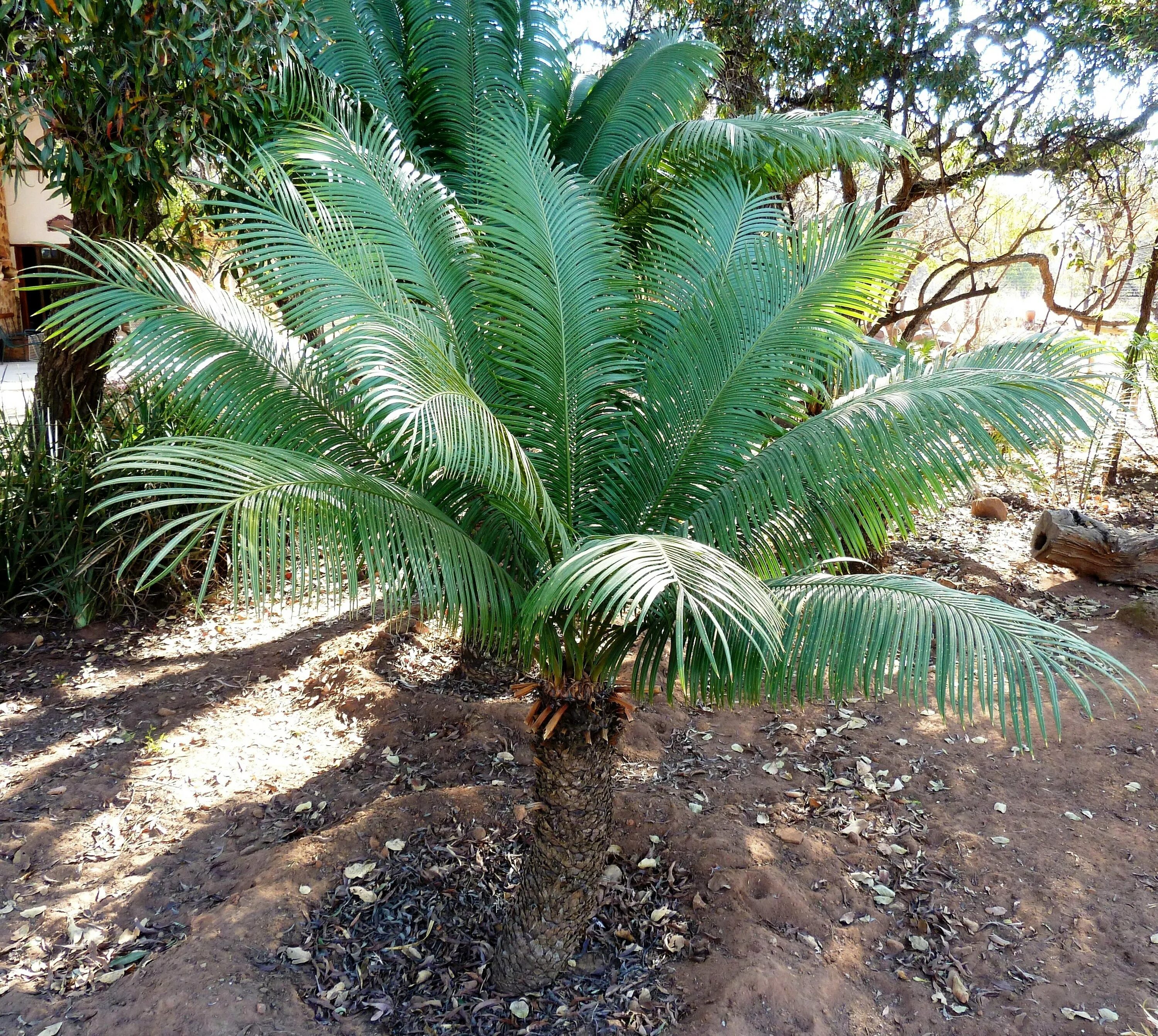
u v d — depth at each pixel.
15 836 3.64
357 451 2.86
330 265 2.65
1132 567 6.20
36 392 5.96
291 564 2.01
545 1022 2.82
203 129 3.87
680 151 4.47
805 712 4.70
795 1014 2.78
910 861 3.53
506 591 2.52
